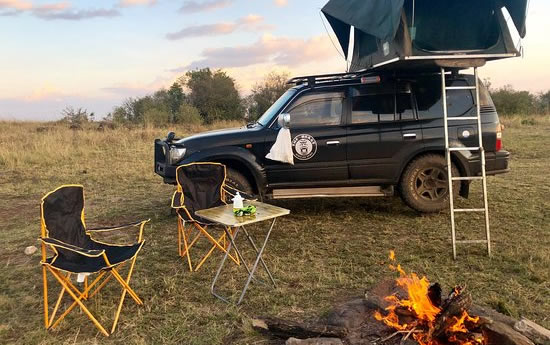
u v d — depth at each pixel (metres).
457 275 4.52
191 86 31.31
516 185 8.53
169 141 6.84
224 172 5.20
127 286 3.86
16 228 6.64
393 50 5.12
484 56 4.89
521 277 4.43
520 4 4.76
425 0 5.05
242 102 31.50
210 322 3.73
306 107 6.51
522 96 27.22
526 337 2.96
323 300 4.08
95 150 13.62
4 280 4.72
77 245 4.05
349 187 6.57
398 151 6.43
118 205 7.76
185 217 4.62
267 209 4.55
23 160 11.87
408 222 6.43
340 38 7.07
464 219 6.45
